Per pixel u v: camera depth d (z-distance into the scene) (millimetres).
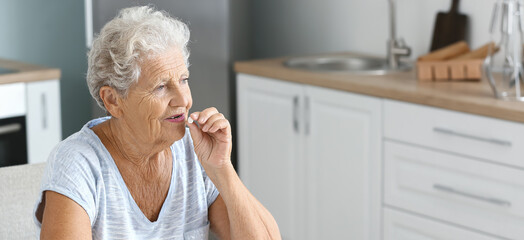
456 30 3340
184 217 1577
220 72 3820
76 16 4449
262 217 1597
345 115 3031
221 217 1633
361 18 3771
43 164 1762
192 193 1589
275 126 3348
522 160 2484
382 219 2967
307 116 3188
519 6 2592
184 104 1441
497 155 2551
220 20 3768
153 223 1529
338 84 3014
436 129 2705
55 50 4418
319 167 3189
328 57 3670
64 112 4523
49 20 4363
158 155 1521
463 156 2652
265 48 4230
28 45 4316
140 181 1513
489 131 2561
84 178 1431
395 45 3387
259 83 3383
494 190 2586
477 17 3291
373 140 2939
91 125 1555
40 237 1381
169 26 1432
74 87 4523
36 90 3350
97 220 1473
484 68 2918
